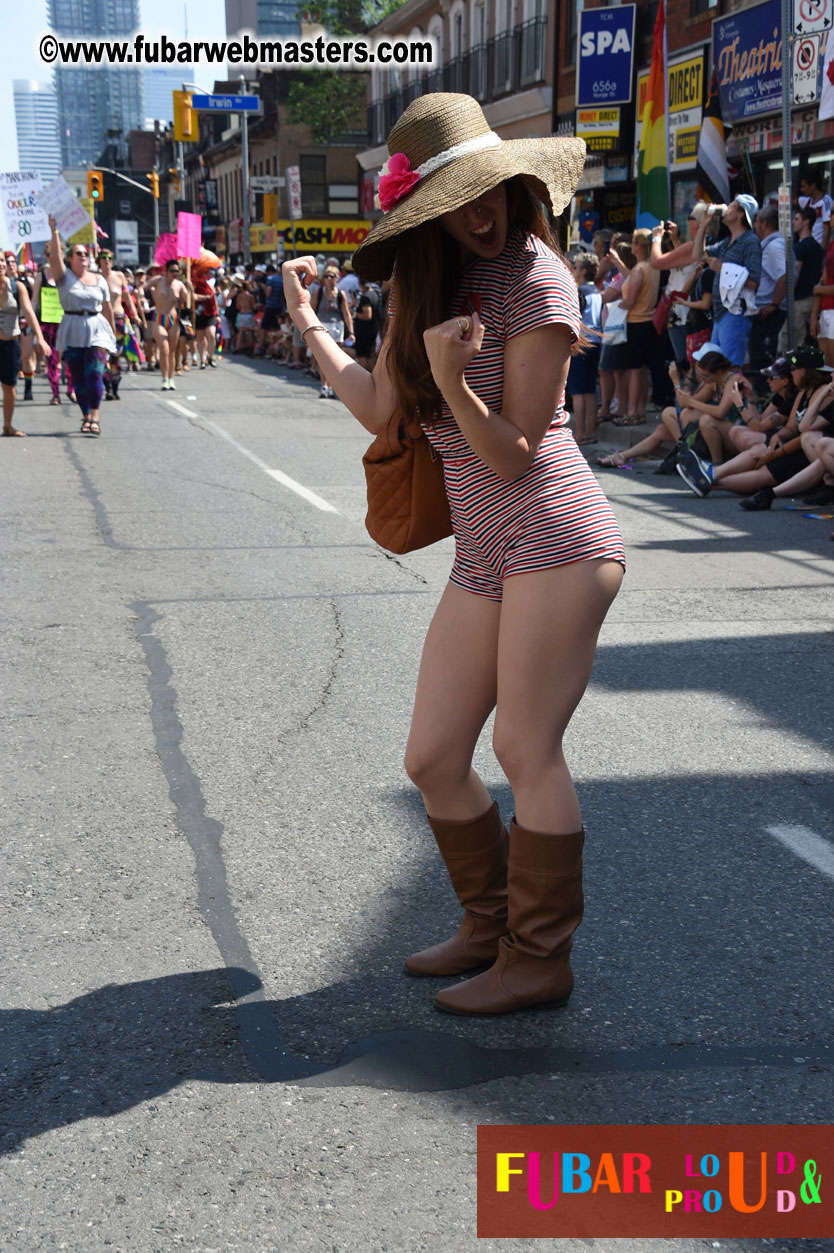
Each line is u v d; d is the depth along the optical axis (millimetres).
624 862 3600
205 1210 2205
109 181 109000
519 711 2645
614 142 20281
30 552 7891
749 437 9953
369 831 3811
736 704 5000
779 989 2936
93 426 13914
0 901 3365
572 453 2627
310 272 2869
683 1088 2555
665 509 9445
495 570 2662
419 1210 2203
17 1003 2875
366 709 4922
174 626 6141
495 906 2959
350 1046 2703
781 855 3652
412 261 2461
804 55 14969
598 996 2902
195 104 32000
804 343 11492
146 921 3258
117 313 20109
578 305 2496
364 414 2754
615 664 5535
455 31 35250
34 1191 2256
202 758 4410
